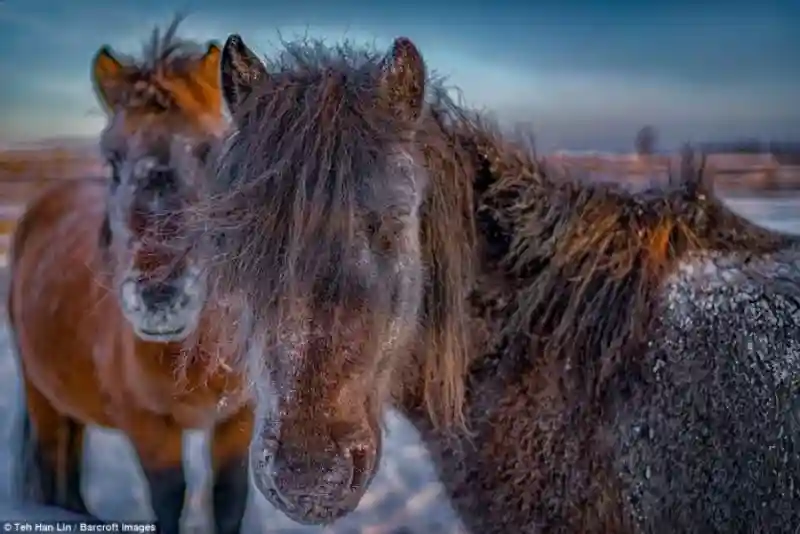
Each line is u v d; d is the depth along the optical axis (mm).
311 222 901
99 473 2736
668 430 1225
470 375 1234
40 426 2521
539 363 1229
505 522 1271
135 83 2020
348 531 2355
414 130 1023
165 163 1926
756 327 1270
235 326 997
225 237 936
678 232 1272
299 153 929
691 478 1229
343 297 898
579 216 1233
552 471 1238
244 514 2275
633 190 1305
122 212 1937
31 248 2434
